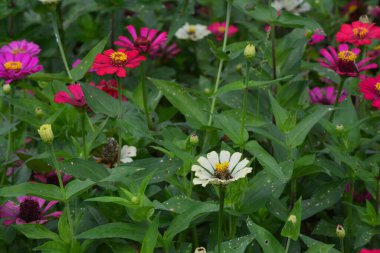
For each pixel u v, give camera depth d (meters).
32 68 1.26
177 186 1.14
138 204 1.02
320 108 1.17
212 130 1.24
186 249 1.10
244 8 1.32
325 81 1.60
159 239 1.03
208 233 1.21
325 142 1.30
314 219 1.26
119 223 1.03
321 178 1.27
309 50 1.62
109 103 1.17
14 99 1.29
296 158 1.20
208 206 1.02
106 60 1.16
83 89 1.15
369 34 1.30
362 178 1.15
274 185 1.12
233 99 1.36
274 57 1.37
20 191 1.02
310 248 1.02
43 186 1.03
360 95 1.40
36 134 1.37
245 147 1.13
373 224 1.13
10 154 1.29
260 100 1.37
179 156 1.09
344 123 1.24
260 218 1.17
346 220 1.20
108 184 1.10
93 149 1.24
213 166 1.01
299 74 1.52
